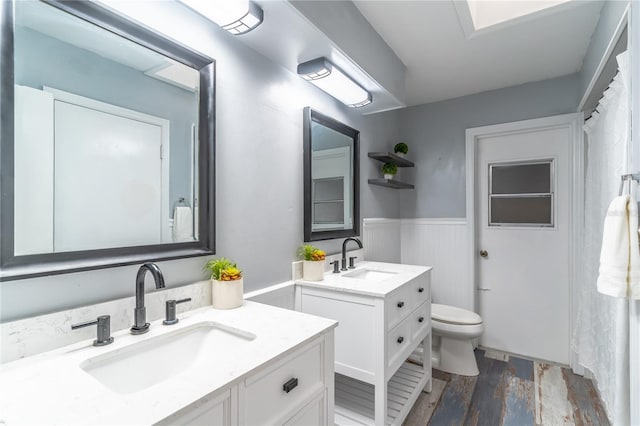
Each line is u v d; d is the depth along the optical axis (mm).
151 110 1131
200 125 1284
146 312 1092
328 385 1111
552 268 2660
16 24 834
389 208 3018
